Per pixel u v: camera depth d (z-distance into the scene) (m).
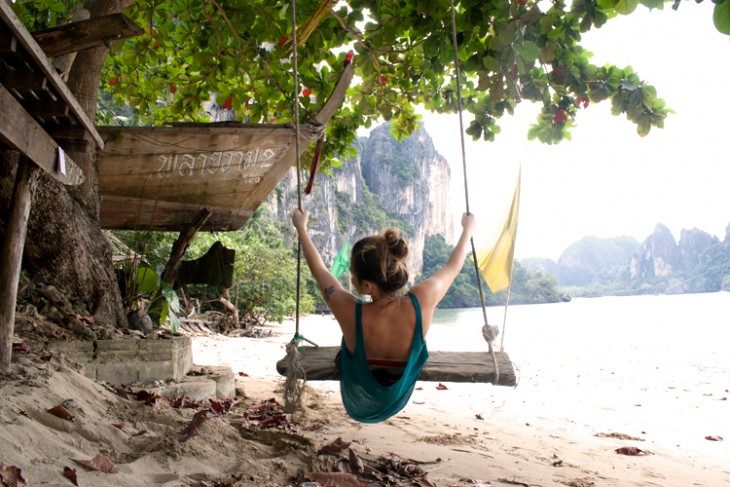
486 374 3.81
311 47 7.11
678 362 14.97
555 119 6.41
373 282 3.08
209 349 13.59
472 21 5.51
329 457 3.76
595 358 15.81
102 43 4.23
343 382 3.27
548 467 4.43
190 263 7.96
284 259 26.48
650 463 5.21
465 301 103.12
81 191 6.38
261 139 7.23
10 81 3.35
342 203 110.44
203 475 3.16
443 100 8.35
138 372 5.48
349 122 8.91
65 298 5.88
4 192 5.39
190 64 9.55
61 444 2.98
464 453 4.50
